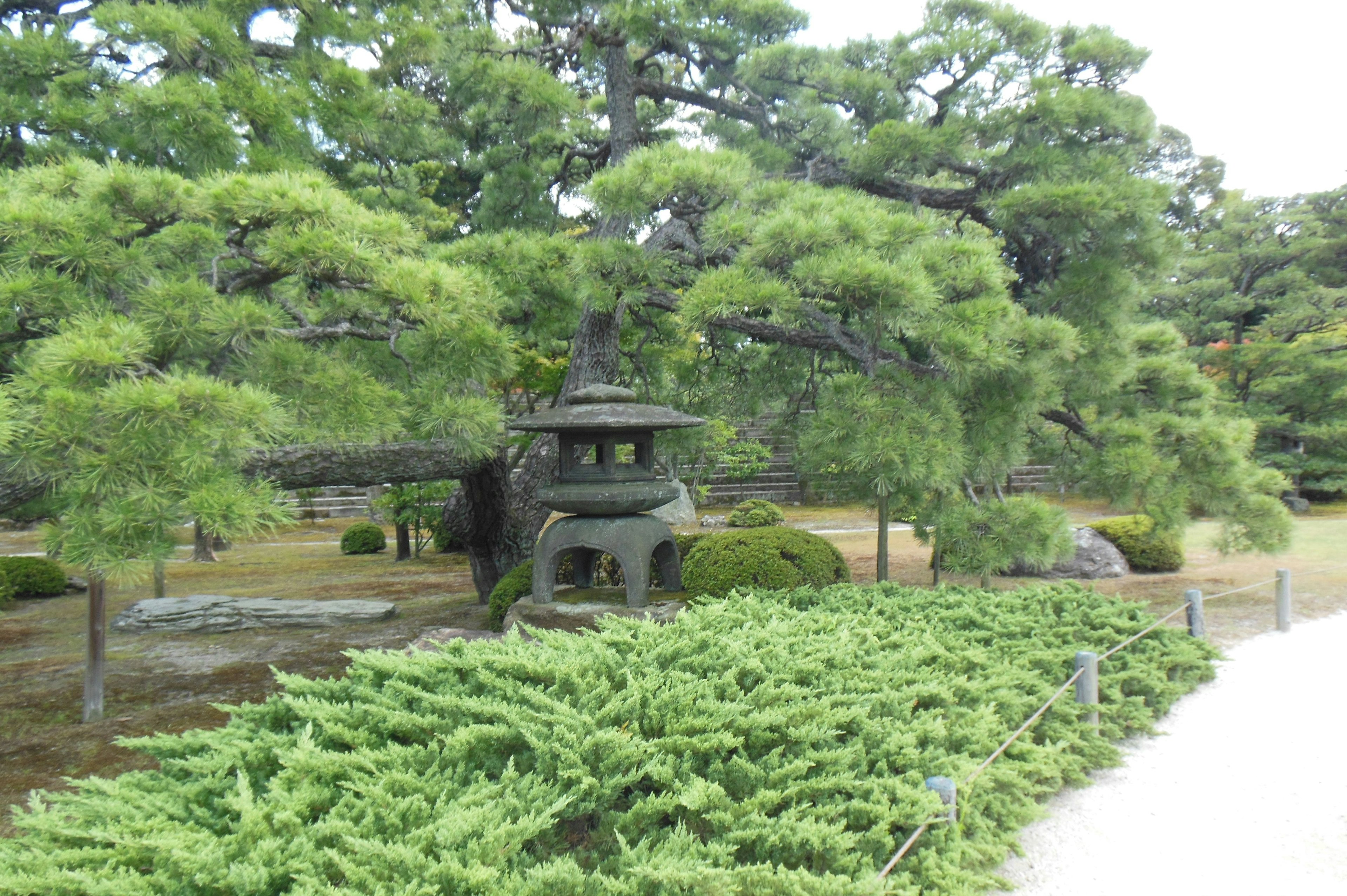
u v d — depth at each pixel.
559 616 6.95
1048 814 3.81
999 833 3.65
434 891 2.27
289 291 6.69
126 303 4.57
